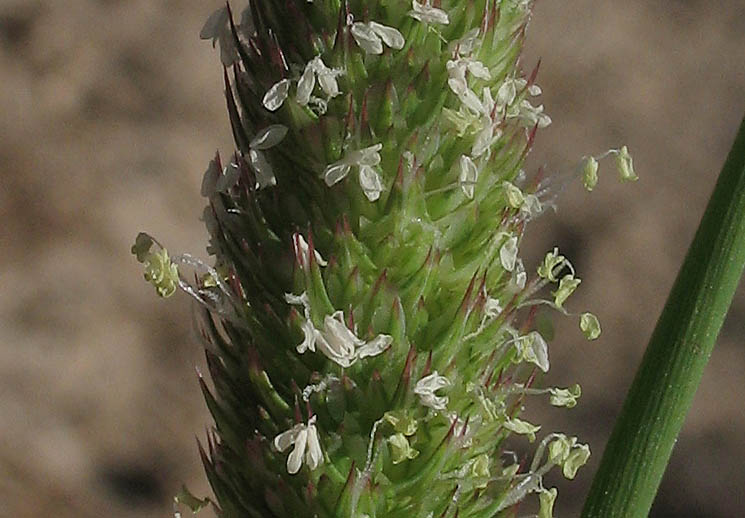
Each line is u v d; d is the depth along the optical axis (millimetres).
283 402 49
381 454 48
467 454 49
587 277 149
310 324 47
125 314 143
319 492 48
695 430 131
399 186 48
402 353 48
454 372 48
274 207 48
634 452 48
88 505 121
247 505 49
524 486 49
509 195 48
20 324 141
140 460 128
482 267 49
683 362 48
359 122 48
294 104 48
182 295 144
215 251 49
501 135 48
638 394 48
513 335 49
